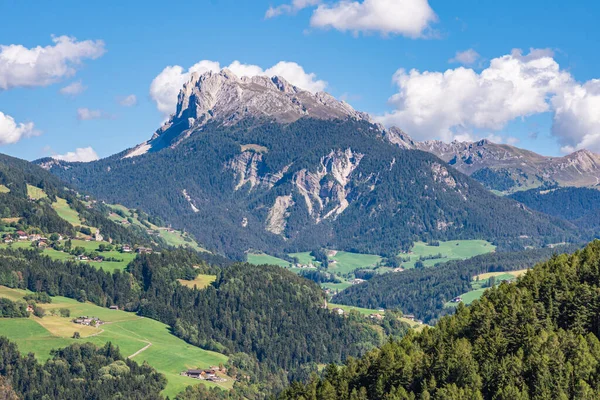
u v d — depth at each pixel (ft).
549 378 644.69
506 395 641.40
